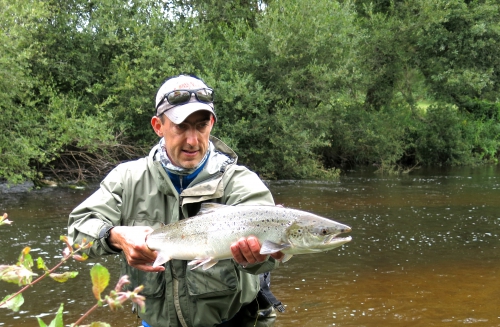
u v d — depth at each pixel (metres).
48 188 13.33
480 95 20.92
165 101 2.58
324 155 19.39
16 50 12.48
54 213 10.05
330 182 15.30
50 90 13.36
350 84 17.91
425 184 14.81
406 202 11.67
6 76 11.77
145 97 14.51
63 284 6.20
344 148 18.98
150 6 15.75
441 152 20.97
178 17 17.39
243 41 15.65
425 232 8.82
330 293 5.88
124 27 15.10
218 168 2.71
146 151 15.05
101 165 14.57
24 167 12.41
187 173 2.64
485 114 23.12
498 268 6.84
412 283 6.24
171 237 2.43
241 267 2.43
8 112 12.22
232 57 15.80
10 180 11.95
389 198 12.24
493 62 19.50
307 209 10.78
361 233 8.76
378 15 19.22
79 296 5.82
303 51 15.75
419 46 19.75
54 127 13.09
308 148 15.94
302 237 2.32
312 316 5.20
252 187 2.66
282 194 12.79
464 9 18.61
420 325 4.97
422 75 21.14
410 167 20.22
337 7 16.58
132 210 2.69
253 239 2.30
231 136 15.21
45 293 5.90
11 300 1.39
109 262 7.10
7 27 12.04
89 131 12.98
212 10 17.47
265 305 2.96
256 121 15.38
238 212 2.41
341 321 5.06
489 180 15.77
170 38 14.97
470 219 9.88
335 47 16.05
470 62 19.45
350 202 11.66
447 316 5.19
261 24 16.03
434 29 19.14
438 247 7.89
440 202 11.70
